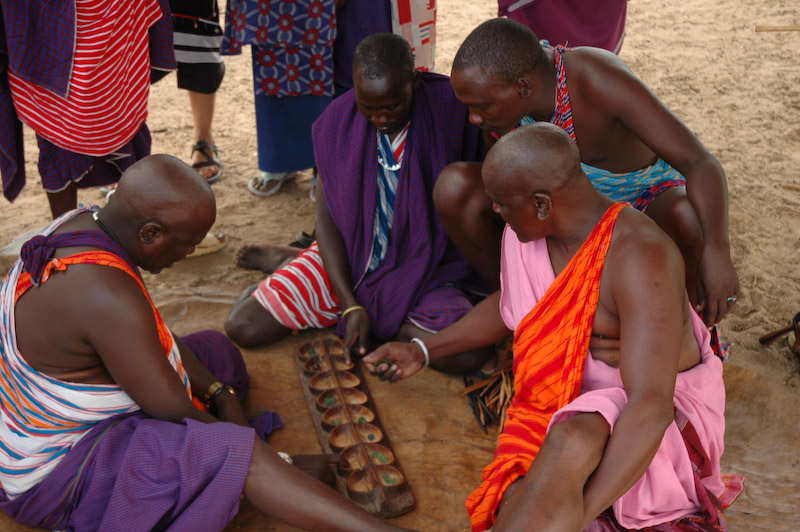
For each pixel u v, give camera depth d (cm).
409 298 299
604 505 178
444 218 281
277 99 384
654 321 187
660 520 197
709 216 238
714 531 203
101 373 213
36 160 468
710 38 669
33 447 212
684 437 201
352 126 296
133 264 209
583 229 204
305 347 306
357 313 296
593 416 185
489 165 200
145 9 309
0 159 311
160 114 524
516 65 234
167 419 212
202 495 203
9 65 283
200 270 363
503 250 230
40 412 210
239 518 233
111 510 206
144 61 316
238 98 556
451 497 241
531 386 216
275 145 399
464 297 300
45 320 200
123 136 315
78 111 296
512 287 226
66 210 328
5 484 218
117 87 302
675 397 202
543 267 215
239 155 474
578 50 253
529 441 207
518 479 198
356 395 282
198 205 207
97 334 199
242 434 204
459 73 238
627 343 189
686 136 243
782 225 401
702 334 220
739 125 512
